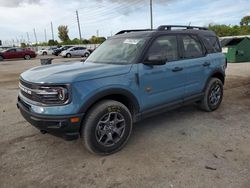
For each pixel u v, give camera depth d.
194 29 5.09
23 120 5.18
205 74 5.05
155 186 2.82
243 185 2.79
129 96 3.68
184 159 3.38
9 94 8.09
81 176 3.06
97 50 4.83
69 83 3.10
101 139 3.50
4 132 4.51
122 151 3.67
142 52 3.89
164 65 4.13
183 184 2.84
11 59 27.70
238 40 17.06
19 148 3.84
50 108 3.14
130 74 3.66
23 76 3.68
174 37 4.48
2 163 3.39
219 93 5.53
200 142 3.91
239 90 7.71
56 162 3.40
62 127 3.15
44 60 8.34
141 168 3.19
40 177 3.05
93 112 3.35
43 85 3.12
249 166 3.18
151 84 3.96
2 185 2.90
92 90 3.25
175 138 4.09
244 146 3.74
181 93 4.55
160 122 4.85
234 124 4.67
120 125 3.68
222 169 3.12
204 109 5.39
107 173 3.11
